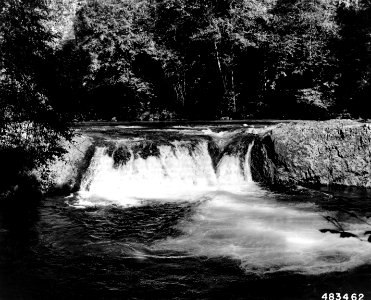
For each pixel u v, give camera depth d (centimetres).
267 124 1861
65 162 1155
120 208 1012
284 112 2417
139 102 2758
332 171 1188
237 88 2653
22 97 816
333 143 1191
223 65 2644
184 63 2681
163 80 2812
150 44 2645
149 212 977
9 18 762
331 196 1076
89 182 1180
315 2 2455
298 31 2434
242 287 617
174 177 1255
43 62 812
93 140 1261
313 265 677
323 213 938
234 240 788
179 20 2625
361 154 1162
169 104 2808
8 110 841
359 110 2203
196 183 1257
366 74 2209
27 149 1044
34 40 789
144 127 1806
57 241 802
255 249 745
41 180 1116
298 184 1209
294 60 2412
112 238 816
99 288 625
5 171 1067
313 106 2238
